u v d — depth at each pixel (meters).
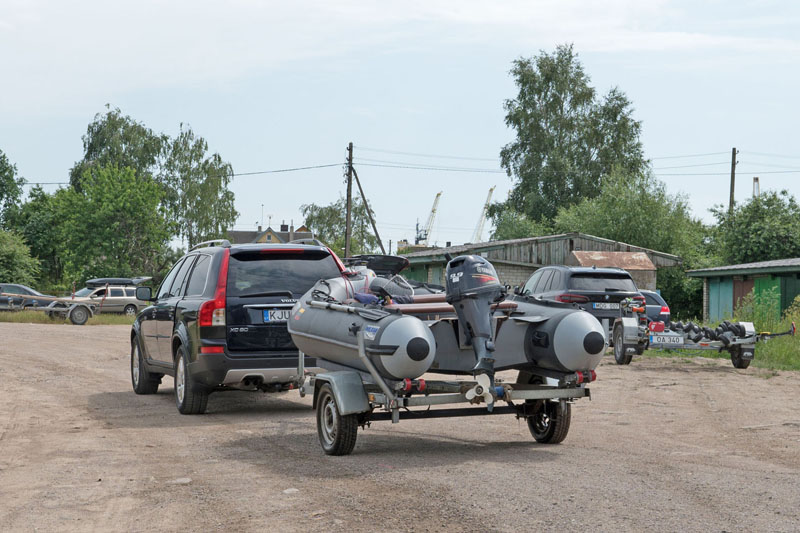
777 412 10.36
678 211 46.56
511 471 6.62
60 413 10.36
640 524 5.00
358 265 12.59
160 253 65.06
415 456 7.39
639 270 36.47
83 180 67.12
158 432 8.92
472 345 7.51
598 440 8.27
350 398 7.24
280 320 10.01
